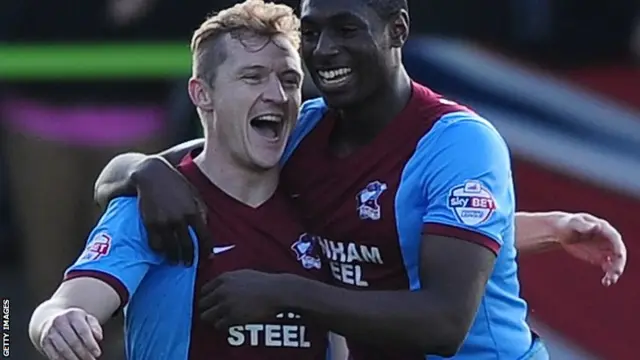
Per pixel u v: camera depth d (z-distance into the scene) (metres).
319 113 9.50
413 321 8.52
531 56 15.51
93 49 15.62
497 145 9.00
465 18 15.45
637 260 15.04
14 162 16.17
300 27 9.05
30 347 15.86
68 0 15.51
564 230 10.16
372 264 9.16
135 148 15.90
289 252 9.30
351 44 8.80
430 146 8.97
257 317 8.49
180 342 9.17
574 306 15.07
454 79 15.45
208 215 9.23
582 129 15.35
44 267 16.36
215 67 9.16
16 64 15.64
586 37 15.49
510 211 9.05
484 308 9.15
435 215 8.80
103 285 8.91
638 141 15.27
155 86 15.83
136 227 9.08
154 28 15.57
